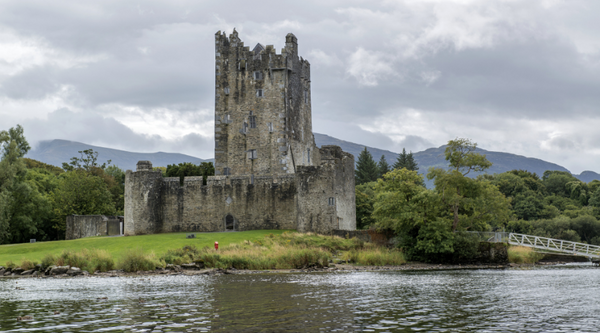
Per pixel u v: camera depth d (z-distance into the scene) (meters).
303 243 64.81
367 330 23.42
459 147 66.38
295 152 82.56
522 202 122.06
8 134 89.62
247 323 24.72
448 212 67.44
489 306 29.69
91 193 98.12
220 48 82.50
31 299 32.47
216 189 76.00
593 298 32.94
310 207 71.62
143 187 74.94
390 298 32.53
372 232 68.75
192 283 41.00
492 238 67.75
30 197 94.00
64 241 69.44
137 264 51.47
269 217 74.62
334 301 31.19
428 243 62.38
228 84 82.12
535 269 57.31
